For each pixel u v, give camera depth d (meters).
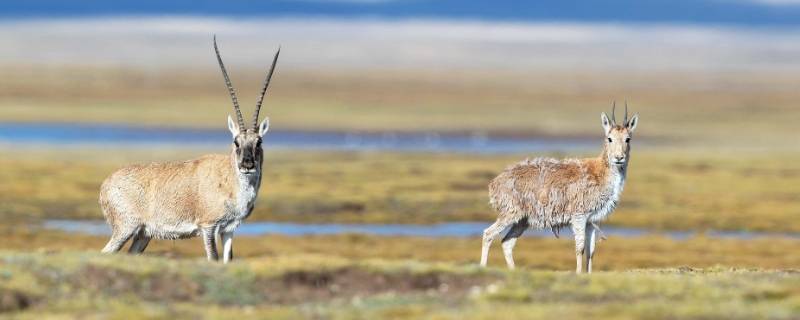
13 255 39.12
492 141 187.25
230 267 38.84
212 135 184.12
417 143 182.25
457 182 123.25
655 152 170.25
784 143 196.12
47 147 155.75
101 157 142.38
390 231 93.25
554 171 46.88
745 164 151.38
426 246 85.19
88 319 33.03
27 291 35.34
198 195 43.97
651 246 86.19
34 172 122.50
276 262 39.22
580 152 165.75
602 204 46.44
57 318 33.03
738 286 38.84
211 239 43.97
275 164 140.12
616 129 46.34
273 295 37.12
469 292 37.44
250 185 43.69
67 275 37.06
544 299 36.53
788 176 137.75
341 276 38.56
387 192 113.81
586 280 38.94
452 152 164.75
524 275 39.06
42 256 39.22
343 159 149.62
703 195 116.88
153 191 44.62
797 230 96.50
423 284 38.38
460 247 84.94
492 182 47.91
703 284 38.78
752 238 91.62
